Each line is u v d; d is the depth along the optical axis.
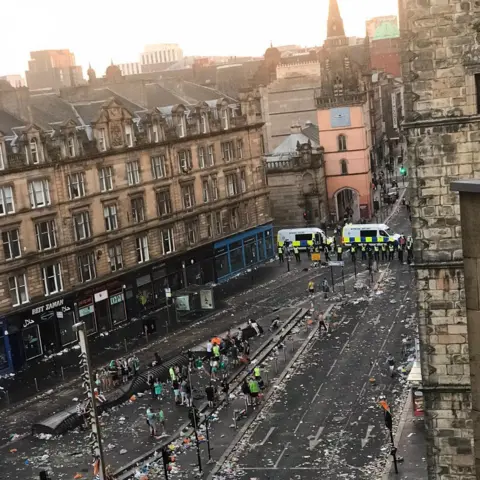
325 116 115.06
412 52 28.48
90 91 87.12
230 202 90.88
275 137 137.88
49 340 67.88
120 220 76.44
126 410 52.00
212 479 40.66
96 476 40.53
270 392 52.69
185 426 48.25
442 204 29.33
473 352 18.52
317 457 42.22
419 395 45.19
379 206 125.31
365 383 52.56
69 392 56.91
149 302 78.75
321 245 94.44
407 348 57.91
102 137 75.00
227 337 61.88
